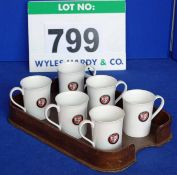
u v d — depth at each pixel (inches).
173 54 56.9
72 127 35.2
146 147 35.5
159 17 54.7
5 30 54.4
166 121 36.6
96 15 52.1
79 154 33.8
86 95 36.3
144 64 55.4
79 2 51.5
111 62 53.3
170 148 35.7
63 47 52.6
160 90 47.5
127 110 35.6
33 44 52.4
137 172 32.5
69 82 40.9
